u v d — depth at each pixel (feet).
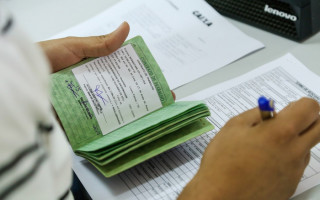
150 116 2.03
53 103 2.01
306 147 1.56
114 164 1.84
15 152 0.90
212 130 2.12
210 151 1.64
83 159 2.11
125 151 1.79
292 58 2.46
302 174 1.66
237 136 1.58
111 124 2.03
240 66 2.53
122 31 2.10
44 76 0.97
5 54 0.87
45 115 0.99
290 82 2.31
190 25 2.85
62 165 1.17
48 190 1.03
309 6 2.54
